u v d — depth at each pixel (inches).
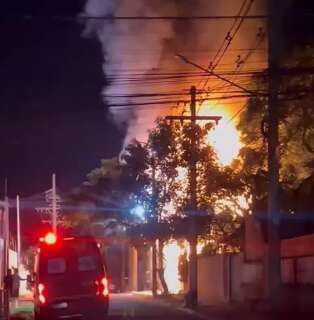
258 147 1740.9
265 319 1247.5
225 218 2036.2
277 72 1218.6
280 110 1482.5
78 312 1223.5
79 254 1242.6
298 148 1563.7
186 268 2554.1
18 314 1589.6
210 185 1971.0
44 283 1225.4
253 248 1690.5
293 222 1689.2
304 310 1291.8
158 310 1658.5
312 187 1656.0
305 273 1350.9
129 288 3671.3
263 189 1766.7
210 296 2182.6
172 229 2126.0
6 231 2571.4
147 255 3356.3
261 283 1583.4
